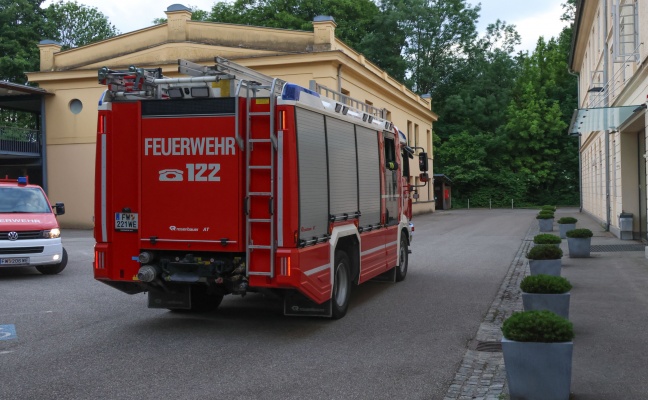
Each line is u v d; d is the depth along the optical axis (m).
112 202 8.21
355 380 6.12
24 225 13.45
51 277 13.65
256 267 7.66
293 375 6.30
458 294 11.14
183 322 8.85
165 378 6.21
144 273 7.90
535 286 7.73
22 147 32.53
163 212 7.95
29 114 47.09
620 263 14.55
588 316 8.84
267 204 7.63
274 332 8.23
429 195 50.09
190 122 7.84
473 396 5.61
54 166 33.38
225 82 7.81
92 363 6.77
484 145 62.09
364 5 54.59
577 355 6.84
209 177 7.78
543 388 5.18
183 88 7.86
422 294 11.16
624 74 20.12
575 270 13.54
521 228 29.00
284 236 7.56
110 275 8.23
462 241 22.33
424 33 62.72
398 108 40.38
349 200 9.43
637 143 20.41
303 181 7.81
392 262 11.76
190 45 31.61
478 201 61.97
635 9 17.69
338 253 9.01
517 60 68.44
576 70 46.62
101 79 8.09
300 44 30.22
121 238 8.21
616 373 6.17
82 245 22.14
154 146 7.97
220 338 7.90
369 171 10.41
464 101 62.88
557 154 63.44
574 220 21.16
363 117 10.19
